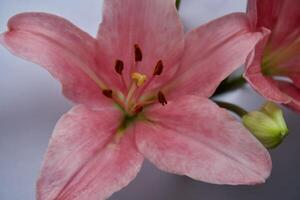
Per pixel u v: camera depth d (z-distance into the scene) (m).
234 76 0.62
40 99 0.64
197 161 0.55
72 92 0.56
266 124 0.57
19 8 0.66
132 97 0.58
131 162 0.55
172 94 0.58
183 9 0.67
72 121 0.55
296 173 0.65
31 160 0.63
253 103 0.66
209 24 0.57
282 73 0.62
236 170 0.54
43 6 0.67
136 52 0.57
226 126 0.55
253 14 0.56
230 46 0.56
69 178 0.53
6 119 0.64
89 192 0.54
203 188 0.64
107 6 0.56
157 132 0.57
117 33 0.57
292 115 0.66
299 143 0.66
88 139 0.55
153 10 0.57
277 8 0.59
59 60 0.55
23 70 0.65
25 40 0.55
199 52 0.57
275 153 0.66
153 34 0.57
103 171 0.54
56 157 0.54
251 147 0.55
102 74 0.58
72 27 0.56
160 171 0.64
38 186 0.53
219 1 0.68
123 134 0.57
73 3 0.67
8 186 0.63
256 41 0.55
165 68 0.58
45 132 0.64
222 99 0.66
